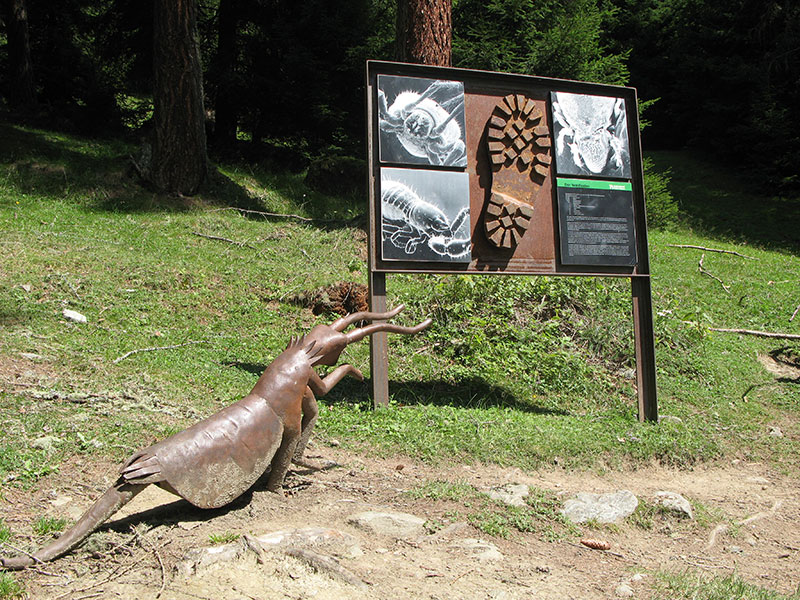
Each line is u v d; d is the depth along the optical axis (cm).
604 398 901
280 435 479
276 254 1252
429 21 1241
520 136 831
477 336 943
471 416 744
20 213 1271
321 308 1027
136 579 380
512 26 2017
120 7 2250
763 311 1316
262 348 885
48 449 536
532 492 580
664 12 2950
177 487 421
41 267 1023
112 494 411
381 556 436
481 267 809
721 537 573
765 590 464
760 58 2689
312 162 2078
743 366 1068
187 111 1574
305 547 420
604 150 874
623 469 693
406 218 772
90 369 727
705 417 884
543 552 487
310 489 534
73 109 2333
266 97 2273
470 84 827
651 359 845
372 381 747
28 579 376
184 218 1405
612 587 445
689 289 1381
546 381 915
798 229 2123
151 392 690
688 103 2789
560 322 1056
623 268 866
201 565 388
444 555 451
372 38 2097
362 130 2333
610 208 867
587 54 1902
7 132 1742
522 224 816
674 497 608
